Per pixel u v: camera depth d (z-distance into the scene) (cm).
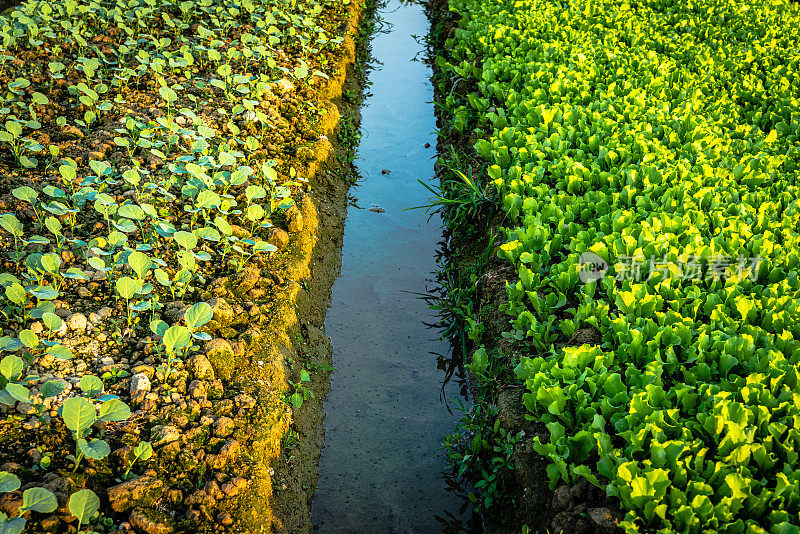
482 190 256
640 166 228
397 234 270
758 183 221
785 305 174
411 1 533
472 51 366
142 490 147
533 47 335
